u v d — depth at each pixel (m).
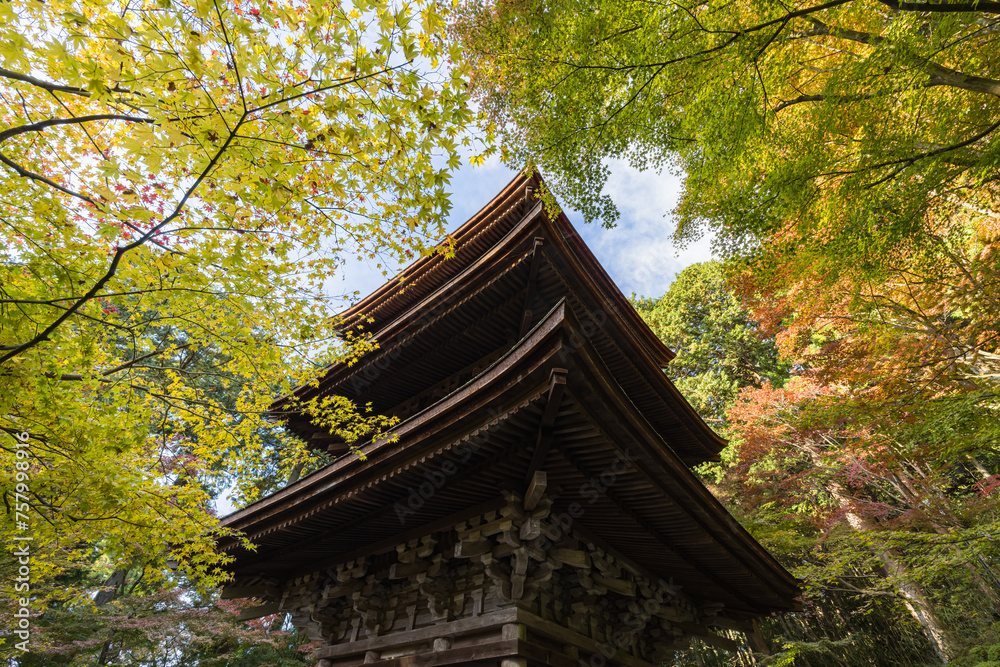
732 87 5.81
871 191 6.23
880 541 13.12
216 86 3.50
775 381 24.70
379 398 11.03
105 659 15.45
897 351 11.35
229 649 17.84
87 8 3.28
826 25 6.25
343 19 3.42
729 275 7.72
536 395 4.66
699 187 6.88
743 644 18.55
